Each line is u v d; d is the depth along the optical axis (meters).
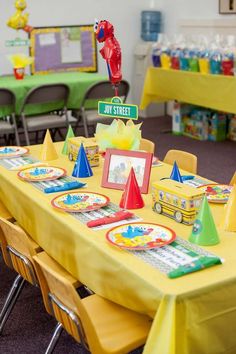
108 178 2.43
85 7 6.90
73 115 5.54
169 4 7.00
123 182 2.39
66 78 5.42
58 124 5.08
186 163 2.88
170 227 1.95
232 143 5.83
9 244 2.26
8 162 2.87
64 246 2.08
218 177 4.67
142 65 7.14
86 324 1.64
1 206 2.87
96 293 1.91
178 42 5.93
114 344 1.72
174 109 6.26
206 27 6.39
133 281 1.62
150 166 2.35
